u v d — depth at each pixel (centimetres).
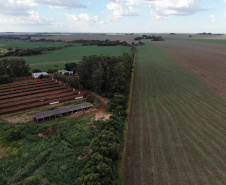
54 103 5381
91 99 5275
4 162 2816
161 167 2789
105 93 5844
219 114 4503
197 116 4419
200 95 5784
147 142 3425
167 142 3422
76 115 4566
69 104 5350
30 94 6122
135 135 3659
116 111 4466
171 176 2617
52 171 2634
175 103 5206
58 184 2419
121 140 3378
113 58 6519
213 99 5438
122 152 3072
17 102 5338
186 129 3859
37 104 5194
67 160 2869
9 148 3134
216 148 3238
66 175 2559
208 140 3472
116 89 5597
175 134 3681
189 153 3111
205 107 4909
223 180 2552
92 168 2428
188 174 2656
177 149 3216
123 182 2502
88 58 6700
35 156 2973
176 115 4491
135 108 4944
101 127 3662
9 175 2577
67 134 3606
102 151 2761
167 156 3036
